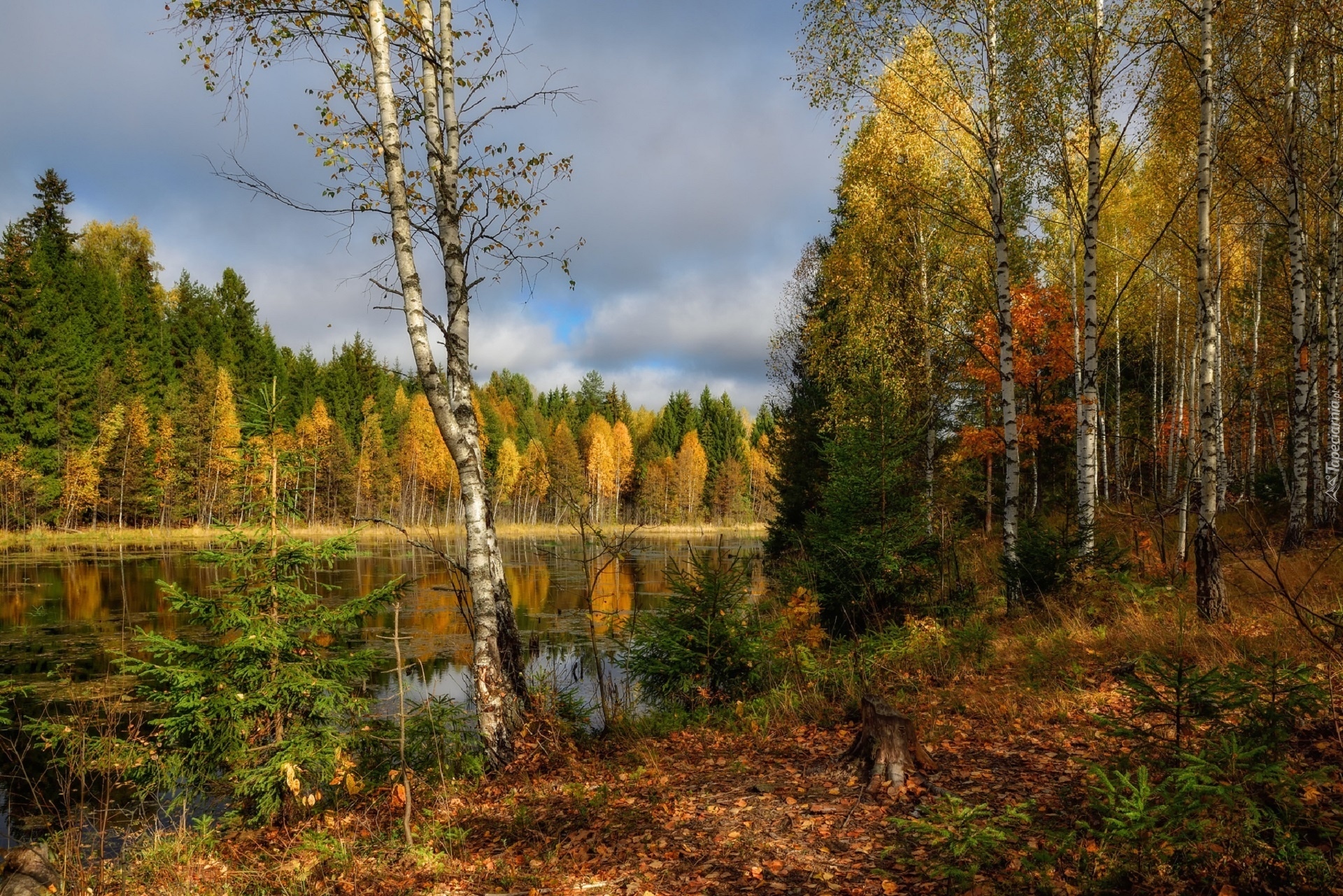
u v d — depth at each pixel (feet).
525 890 14.40
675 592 33.91
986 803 15.47
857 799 16.96
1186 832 11.10
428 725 26.40
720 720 27.45
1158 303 78.48
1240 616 27.68
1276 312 69.15
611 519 253.44
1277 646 21.86
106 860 19.97
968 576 42.22
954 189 52.54
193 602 23.11
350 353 258.57
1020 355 70.23
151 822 24.53
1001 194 40.45
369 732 24.44
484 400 268.41
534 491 243.19
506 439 248.73
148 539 141.49
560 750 24.23
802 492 63.98
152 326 201.67
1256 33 35.58
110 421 158.92
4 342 149.28
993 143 39.52
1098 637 27.45
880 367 57.36
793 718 25.39
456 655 49.93
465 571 25.03
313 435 187.52
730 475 263.90
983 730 20.38
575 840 16.80
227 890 16.19
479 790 22.11
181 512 159.63
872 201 58.39
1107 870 11.54
